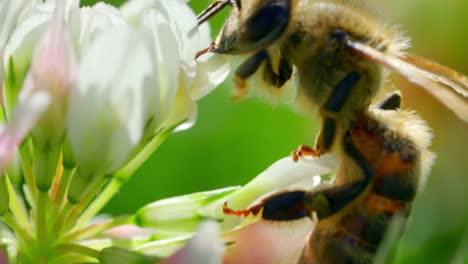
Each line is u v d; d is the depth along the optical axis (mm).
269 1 88
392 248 89
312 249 89
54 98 83
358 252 89
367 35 89
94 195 86
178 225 89
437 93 83
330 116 88
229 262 89
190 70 86
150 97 83
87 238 89
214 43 88
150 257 86
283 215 88
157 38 83
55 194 86
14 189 88
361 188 88
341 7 89
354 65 88
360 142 89
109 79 81
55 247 87
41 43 82
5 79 86
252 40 87
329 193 88
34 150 85
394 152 89
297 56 89
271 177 90
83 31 85
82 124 82
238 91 88
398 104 91
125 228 91
